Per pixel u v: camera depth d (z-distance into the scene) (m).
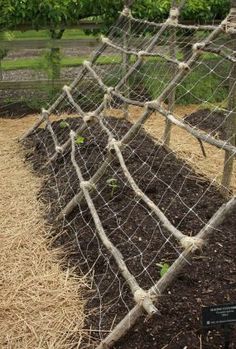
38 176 4.24
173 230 2.48
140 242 3.08
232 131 3.48
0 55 6.27
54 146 4.67
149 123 5.48
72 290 2.82
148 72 6.10
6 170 4.41
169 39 4.49
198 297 2.59
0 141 5.15
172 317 2.47
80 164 4.12
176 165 4.19
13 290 2.83
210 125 5.46
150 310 2.25
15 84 6.21
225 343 2.22
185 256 2.32
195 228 3.23
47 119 5.00
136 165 4.07
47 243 3.29
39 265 3.06
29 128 5.38
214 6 6.48
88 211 3.47
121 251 3.01
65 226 3.42
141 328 2.43
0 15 5.86
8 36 6.16
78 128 4.71
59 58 6.29
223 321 2.17
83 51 8.41
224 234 3.17
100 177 3.54
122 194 3.63
